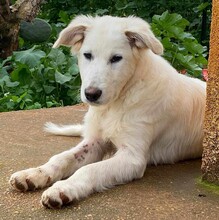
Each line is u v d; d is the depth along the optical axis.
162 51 1.10
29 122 1.57
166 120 1.20
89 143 1.19
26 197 1.03
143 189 1.07
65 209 0.97
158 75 1.18
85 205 0.99
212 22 1.08
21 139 1.40
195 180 1.13
